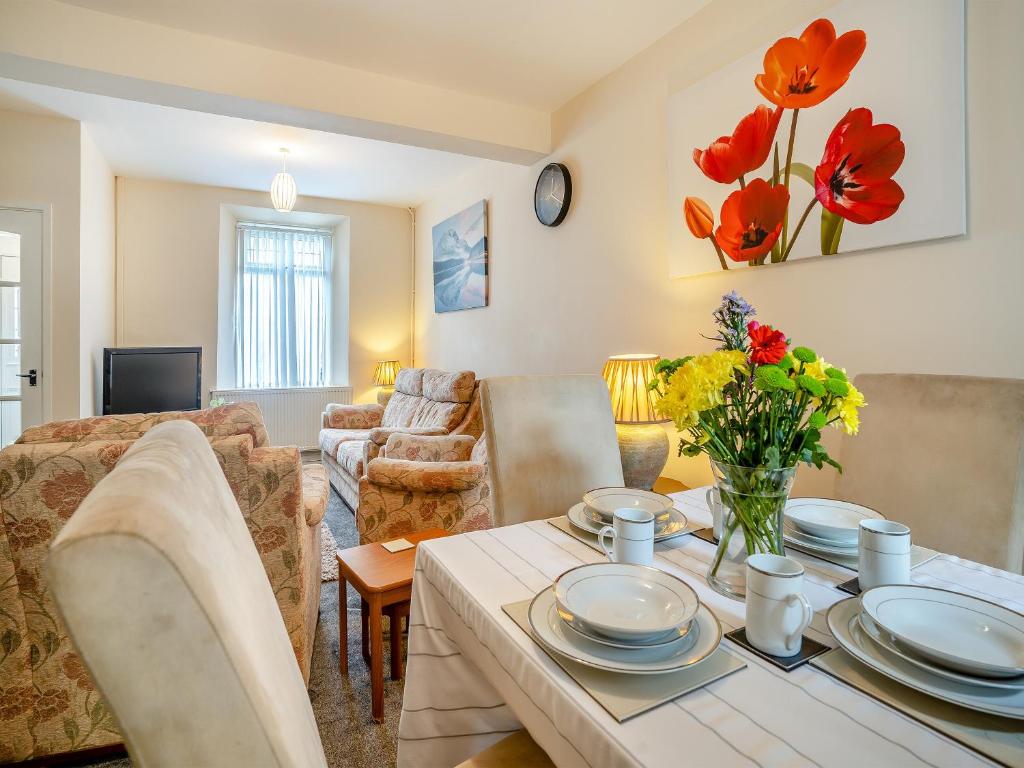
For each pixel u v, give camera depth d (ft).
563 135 10.49
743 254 6.84
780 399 2.74
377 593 5.40
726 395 2.83
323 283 19.26
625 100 8.94
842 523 3.83
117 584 1.12
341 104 9.00
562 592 2.47
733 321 2.96
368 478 8.24
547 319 11.25
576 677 2.08
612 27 7.97
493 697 3.21
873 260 5.61
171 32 7.93
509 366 12.79
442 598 3.22
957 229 4.88
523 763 2.81
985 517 3.71
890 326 5.48
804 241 6.13
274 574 5.41
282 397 17.65
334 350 19.34
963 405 3.95
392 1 7.38
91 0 7.29
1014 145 4.57
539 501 4.83
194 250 16.22
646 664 2.06
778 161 6.37
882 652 2.19
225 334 17.24
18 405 11.53
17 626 4.48
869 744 1.74
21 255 11.40
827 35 5.82
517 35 8.18
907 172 5.20
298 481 5.40
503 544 3.54
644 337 8.65
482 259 13.83
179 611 1.17
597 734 1.81
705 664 2.17
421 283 18.49
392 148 13.16
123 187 15.35
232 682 1.22
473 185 14.56
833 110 5.79
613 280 9.30
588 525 3.81
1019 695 1.91
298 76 8.70
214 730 1.20
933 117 5.00
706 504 4.60
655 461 7.17
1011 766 1.64
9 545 4.41
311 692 5.83
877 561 2.81
